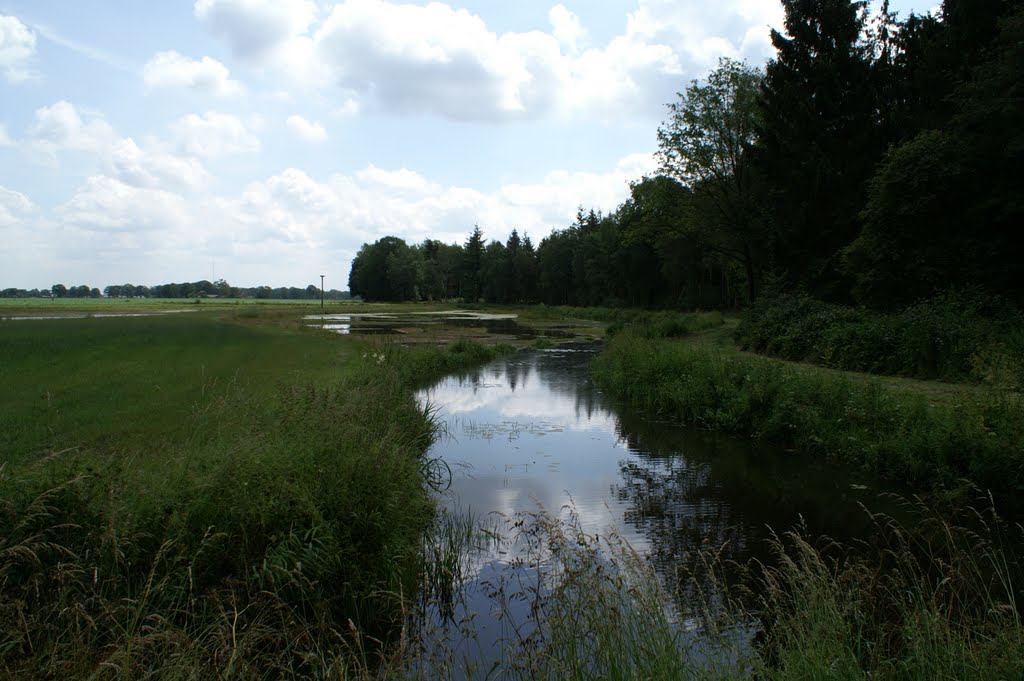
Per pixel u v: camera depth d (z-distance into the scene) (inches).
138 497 199.0
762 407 483.5
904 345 566.3
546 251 3873.0
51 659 141.3
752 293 1413.6
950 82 863.1
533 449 436.1
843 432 411.2
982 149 717.9
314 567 193.3
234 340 898.1
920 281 720.3
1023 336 509.0
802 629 152.7
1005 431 321.4
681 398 549.6
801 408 456.4
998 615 160.2
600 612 162.4
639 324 1331.2
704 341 1021.2
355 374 562.3
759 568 241.8
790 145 1057.5
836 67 1032.2
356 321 2074.3
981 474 311.0
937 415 368.2
